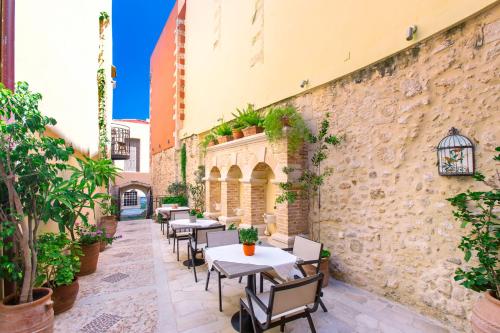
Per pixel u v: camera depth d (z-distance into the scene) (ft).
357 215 11.68
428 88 9.24
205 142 24.21
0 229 7.18
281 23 17.01
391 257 10.28
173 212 19.86
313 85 14.02
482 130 7.86
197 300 10.39
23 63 9.49
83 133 19.25
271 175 17.49
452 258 8.47
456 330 8.21
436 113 9.00
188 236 15.57
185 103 34.68
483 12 7.91
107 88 32.35
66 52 14.66
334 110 12.96
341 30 12.62
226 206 20.61
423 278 9.23
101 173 9.52
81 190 8.89
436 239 8.90
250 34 20.30
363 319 8.89
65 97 14.53
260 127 16.71
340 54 12.59
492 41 7.73
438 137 8.93
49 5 11.97
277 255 9.52
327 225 13.20
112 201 32.27
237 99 21.84
